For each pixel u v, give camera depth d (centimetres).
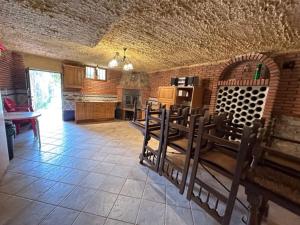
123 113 660
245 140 123
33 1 171
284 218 173
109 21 207
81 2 167
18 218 146
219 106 374
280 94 291
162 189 206
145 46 328
